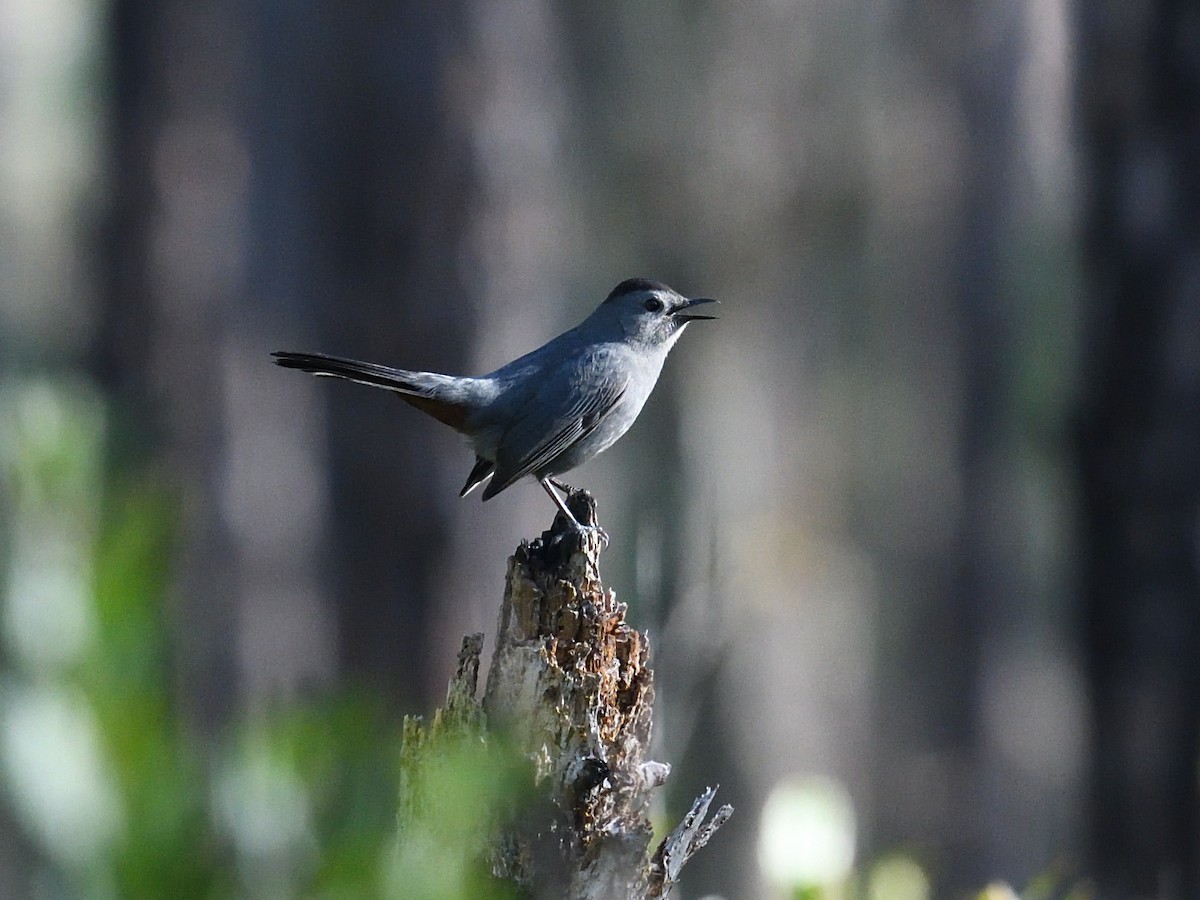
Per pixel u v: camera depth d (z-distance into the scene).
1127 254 10.18
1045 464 22.20
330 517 14.55
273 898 2.84
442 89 14.38
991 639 23.56
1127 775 10.15
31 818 2.66
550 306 17.89
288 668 16.06
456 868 3.14
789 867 6.54
